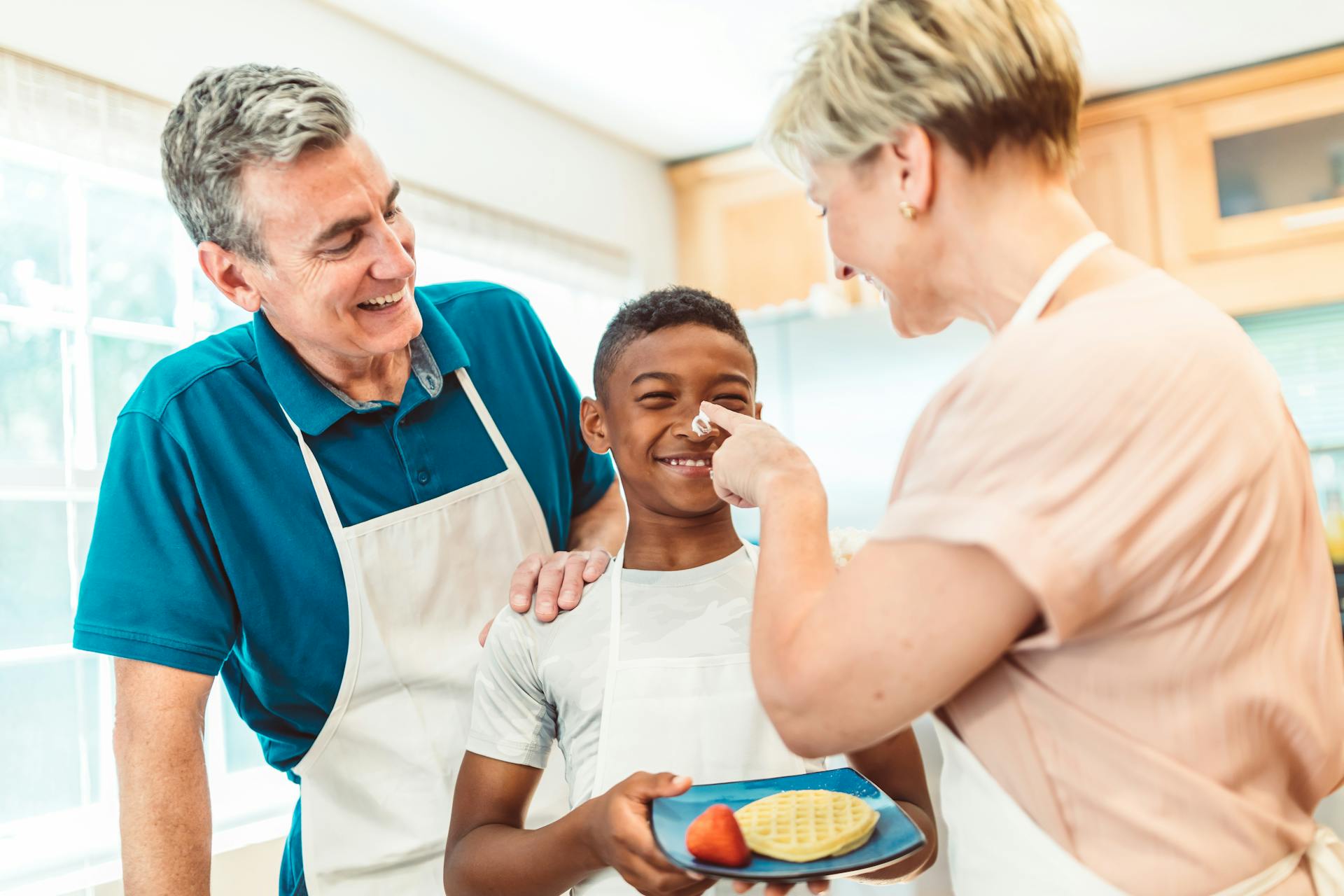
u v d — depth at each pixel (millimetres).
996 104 592
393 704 1176
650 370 925
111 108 1947
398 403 1193
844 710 557
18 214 1867
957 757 638
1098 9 2551
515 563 1240
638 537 965
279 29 2275
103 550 1078
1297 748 607
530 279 2938
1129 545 524
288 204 994
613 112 3061
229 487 1126
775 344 2992
